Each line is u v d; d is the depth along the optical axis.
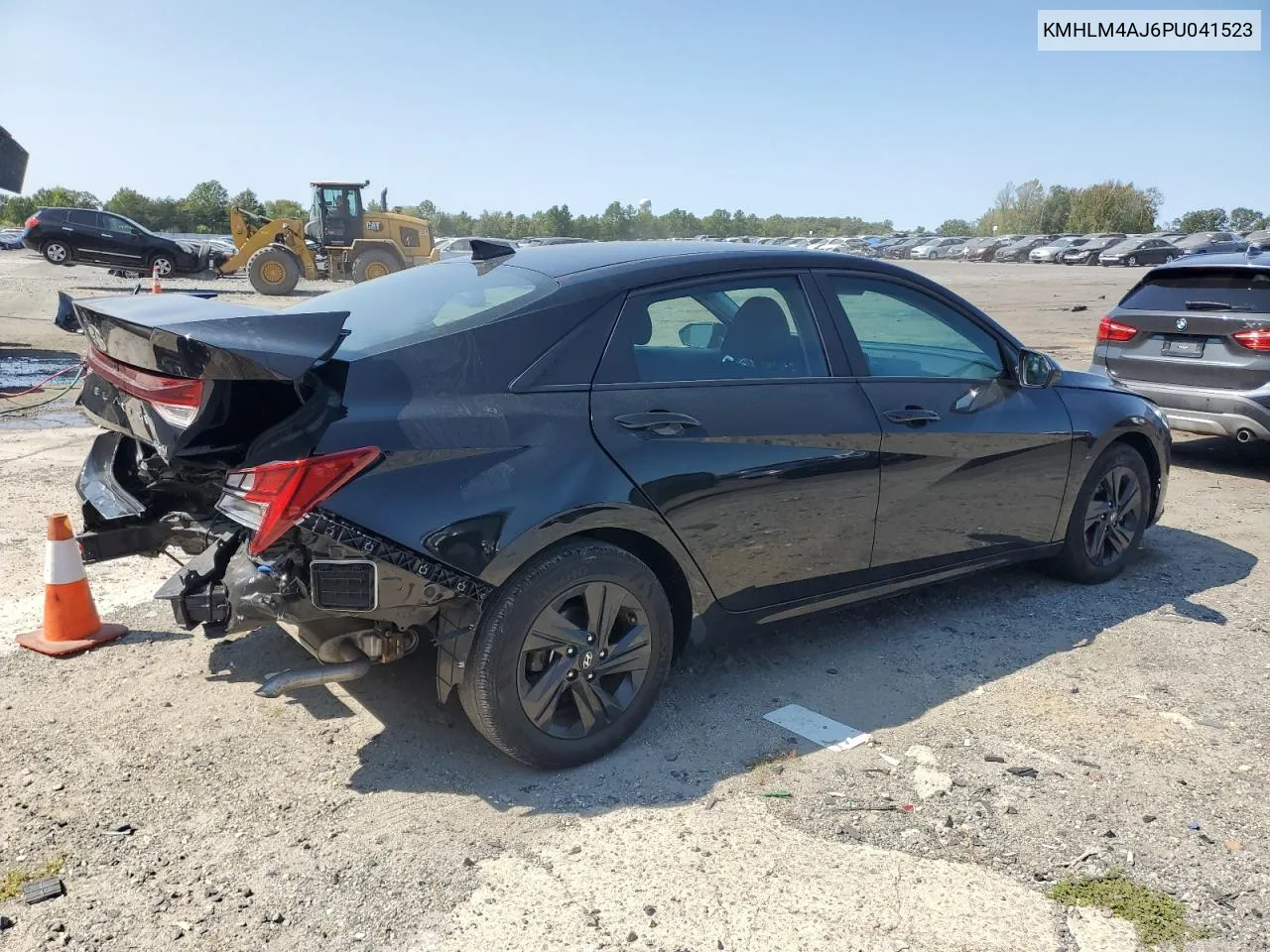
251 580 2.91
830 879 2.72
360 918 2.54
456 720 3.58
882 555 4.04
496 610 3.03
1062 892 2.68
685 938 2.49
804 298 3.89
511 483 3.00
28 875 2.68
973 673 4.04
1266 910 2.61
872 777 3.24
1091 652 4.26
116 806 3.00
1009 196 113.69
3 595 4.61
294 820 2.96
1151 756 3.39
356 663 3.13
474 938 2.48
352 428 2.84
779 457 3.59
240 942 2.45
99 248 26.67
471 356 3.11
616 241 4.08
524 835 2.91
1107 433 4.86
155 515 3.73
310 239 26.58
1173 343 7.63
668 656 3.47
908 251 76.75
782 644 4.31
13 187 15.14
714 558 3.51
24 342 14.09
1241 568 5.42
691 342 3.58
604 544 3.21
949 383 4.25
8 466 7.00
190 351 2.84
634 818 3.00
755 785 3.19
